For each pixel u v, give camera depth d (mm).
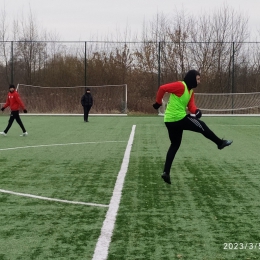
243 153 10852
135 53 31281
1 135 15398
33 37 36250
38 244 4453
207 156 10352
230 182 7449
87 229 4914
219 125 20156
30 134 15742
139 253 4199
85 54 31156
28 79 31781
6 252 4246
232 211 5645
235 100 28969
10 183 7395
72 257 4105
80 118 25609
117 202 6082
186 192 6703
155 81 31047
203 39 34781
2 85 31312
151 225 5055
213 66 30422
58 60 31594
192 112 7070
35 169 8727
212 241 4531
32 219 5309
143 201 6148
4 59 31156
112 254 4176
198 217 5375
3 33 35969
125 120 23719
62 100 30750
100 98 30547
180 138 7121
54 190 6852
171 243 4473
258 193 6648
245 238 4625
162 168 8773
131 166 9016
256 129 17922
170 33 34812
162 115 28469
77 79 31188
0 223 5160
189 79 6852
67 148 11875
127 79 31078
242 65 29859
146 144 12703
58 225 5066
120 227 4984
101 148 11844
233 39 34750
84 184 7293
